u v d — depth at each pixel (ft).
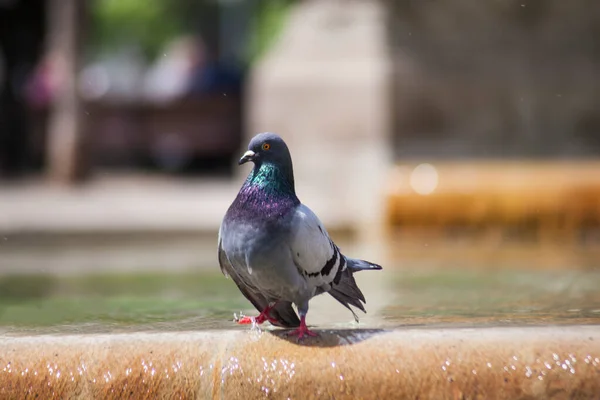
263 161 15.26
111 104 85.15
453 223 38.96
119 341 14.20
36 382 13.75
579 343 13.64
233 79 86.53
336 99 54.95
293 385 13.64
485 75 55.31
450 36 55.11
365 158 46.19
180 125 85.87
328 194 52.26
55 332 15.38
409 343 13.83
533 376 13.35
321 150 54.65
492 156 55.31
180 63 90.07
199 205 51.88
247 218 14.93
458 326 14.80
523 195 38.37
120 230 41.60
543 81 55.42
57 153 71.77
